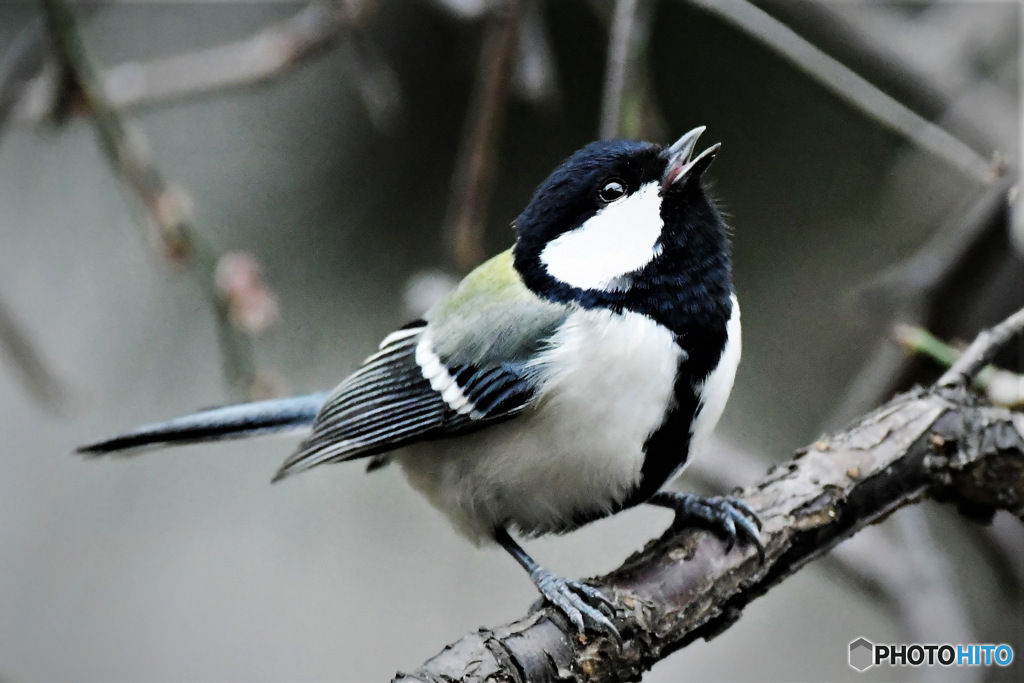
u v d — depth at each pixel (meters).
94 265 11.26
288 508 11.46
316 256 12.18
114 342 11.01
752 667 10.39
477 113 7.75
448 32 12.12
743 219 12.29
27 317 10.53
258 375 7.51
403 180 12.46
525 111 12.38
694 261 6.13
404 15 12.12
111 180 11.38
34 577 10.99
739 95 12.25
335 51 11.97
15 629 10.80
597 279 6.17
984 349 6.00
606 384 5.93
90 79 7.08
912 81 9.30
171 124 12.17
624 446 6.00
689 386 6.01
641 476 6.14
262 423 7.54
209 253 7.24
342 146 12.46
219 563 11.22
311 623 10.91
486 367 6.26
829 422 8.12
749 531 5.66
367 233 12.37
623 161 6.29
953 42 9.45
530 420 6.16
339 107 12.45
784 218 12.23
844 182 12.07
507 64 7.55
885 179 11.16
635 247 6.16
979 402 5.95
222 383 10.68
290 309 11.91
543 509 6.43
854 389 8.69
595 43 12.02
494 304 6.47
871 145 11.95
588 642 5.30
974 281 7.65
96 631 10.95
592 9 9.15
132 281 11.21
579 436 6.02
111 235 11.31
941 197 10.09
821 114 12.12
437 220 12.45
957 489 5.82
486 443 6.38
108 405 10.91
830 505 5.71
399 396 6.77
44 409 9.10
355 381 7.16
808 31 9.38
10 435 11.23
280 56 8.80
